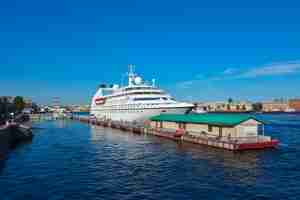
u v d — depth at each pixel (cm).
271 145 5184
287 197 2719
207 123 5912
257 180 3256
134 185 3142
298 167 3841
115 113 11538
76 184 3209
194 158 4522
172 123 7488
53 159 4700
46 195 2842
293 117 19688
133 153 5172
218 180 3269
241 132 5281
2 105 14262
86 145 6419
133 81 11188
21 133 7312
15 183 3262
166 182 3231
